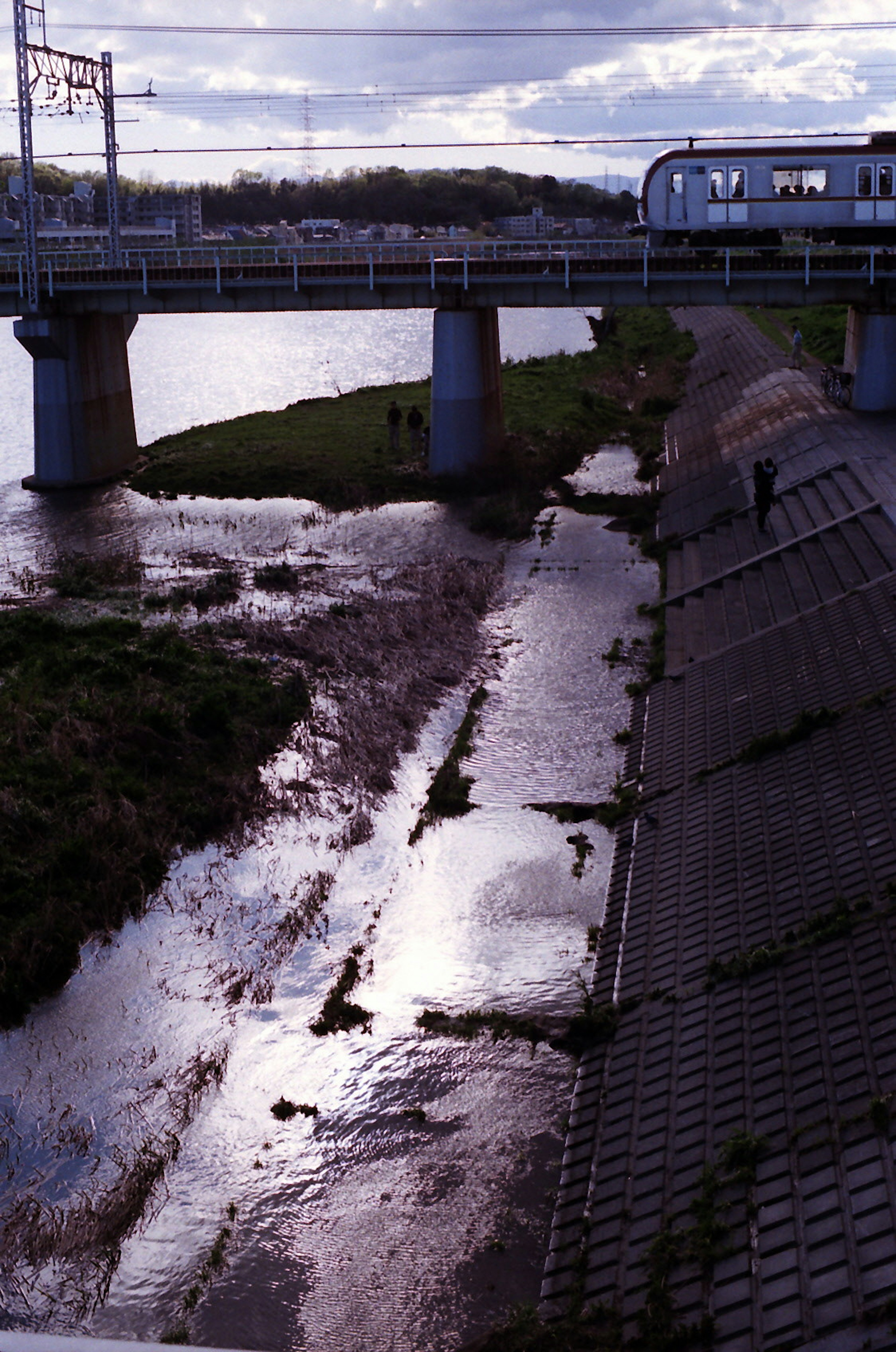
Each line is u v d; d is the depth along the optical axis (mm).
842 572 25938
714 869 17297
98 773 20266
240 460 47844
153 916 17531
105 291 44500
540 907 17859
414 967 16609
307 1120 13883
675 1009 14680
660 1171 12258
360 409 58469
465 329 43250
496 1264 11844
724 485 37750
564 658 27125
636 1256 11328
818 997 13703
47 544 37250
